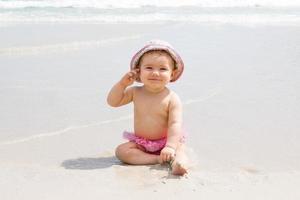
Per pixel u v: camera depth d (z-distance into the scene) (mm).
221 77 3680
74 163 2441
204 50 4422
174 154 2428
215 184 2205
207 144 2652
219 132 2799
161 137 2557
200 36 5031
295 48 4523
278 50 4465
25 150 2580
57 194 2107
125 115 3061
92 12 6797
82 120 2975
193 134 2768
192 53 4309
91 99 3281
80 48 4527
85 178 2264
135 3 7578
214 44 4656
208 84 3527
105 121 2967
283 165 2426
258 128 2850
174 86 3477
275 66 3979
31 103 3203
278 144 2660
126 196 2088
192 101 3225
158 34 5121
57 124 2912
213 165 2422
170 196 2088
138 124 2562
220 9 7094
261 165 2424
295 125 2889
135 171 2346
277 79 3656
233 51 4402
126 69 3881
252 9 7098
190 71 3801
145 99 2564
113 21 6023
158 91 2572
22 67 3932
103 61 4109
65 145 2656
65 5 7348
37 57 4223
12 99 3264
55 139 2723
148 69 2527
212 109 3113
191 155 2516
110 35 5055
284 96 3320
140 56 2537
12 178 2254
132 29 5402
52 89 3443
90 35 5051
